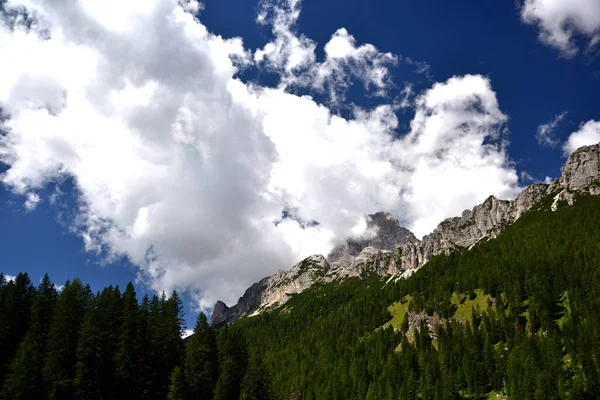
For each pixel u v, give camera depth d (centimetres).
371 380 18512
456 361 16788
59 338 8800
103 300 9875
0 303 8869
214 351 11000
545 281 19138
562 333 15650
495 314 19162
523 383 13538
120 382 9144
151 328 10300
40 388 8031
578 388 12538
